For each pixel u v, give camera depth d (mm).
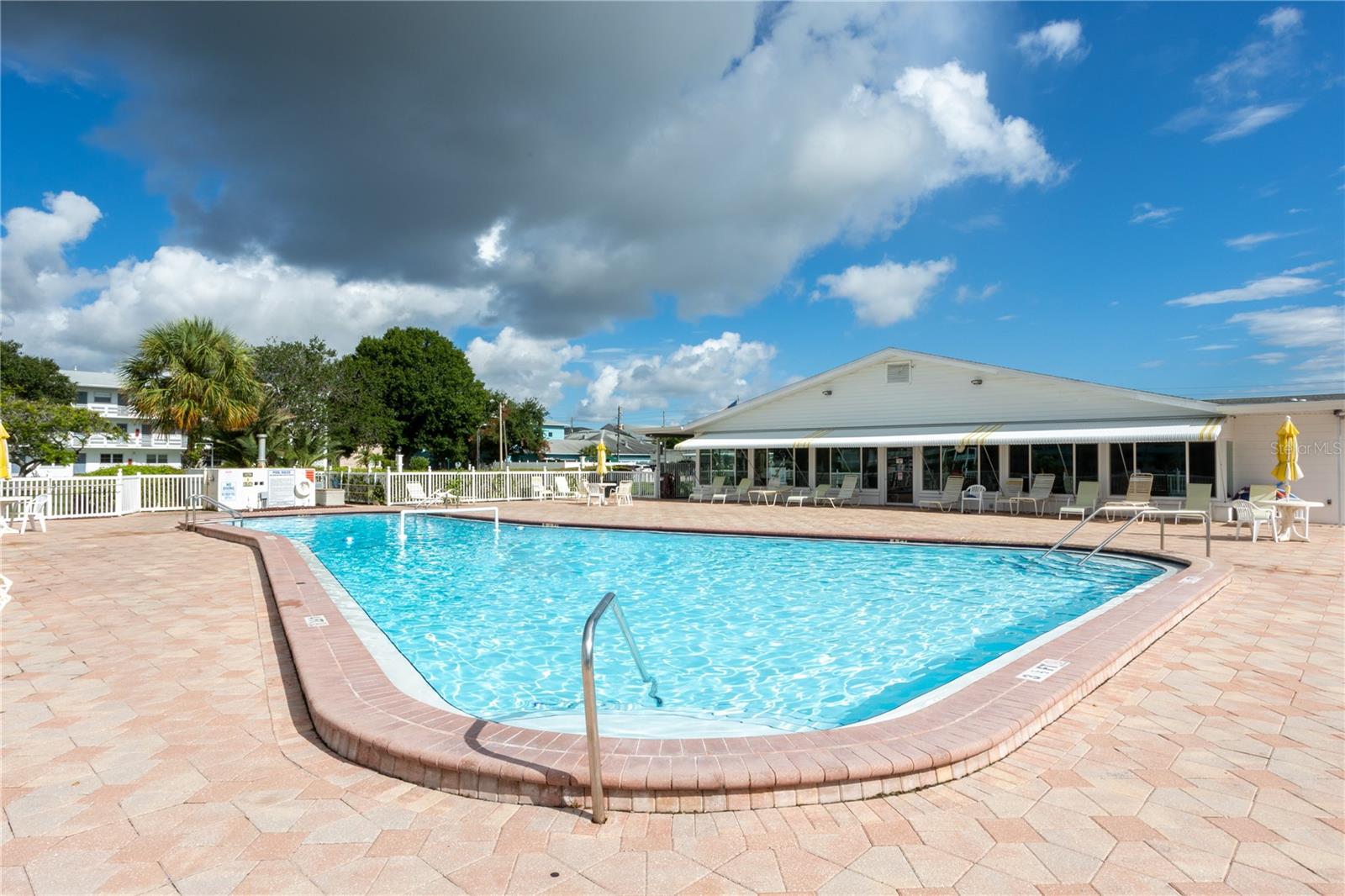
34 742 4883
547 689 7305
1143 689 5848
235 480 25625
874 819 3730
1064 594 12078
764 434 31766
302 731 5094
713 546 18109
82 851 3473
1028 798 3943
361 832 3652
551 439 119500
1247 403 21828
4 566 13164
